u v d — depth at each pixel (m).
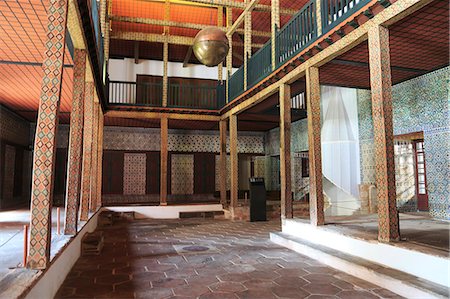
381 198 4.77
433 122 7.41
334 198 10.06
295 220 7.25
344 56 6.25
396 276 4.16
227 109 11.73
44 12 4.86
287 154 7.71
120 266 5.34
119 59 14.49
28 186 12.95
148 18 12.21
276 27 8.15
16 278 3.00
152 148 14.62
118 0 12.06
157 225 10.07
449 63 6.93
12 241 5.16
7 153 10.87
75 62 5.58
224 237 7.97
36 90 8.88
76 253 5.66
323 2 6.10
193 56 14.93
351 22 5.24
